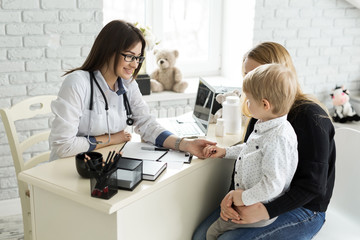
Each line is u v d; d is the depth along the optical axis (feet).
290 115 5.13
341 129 6.14
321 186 4.87
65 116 5.55
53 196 4.87
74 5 8.43
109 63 5.76
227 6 11.50
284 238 5.15
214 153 5.62
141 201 4.64
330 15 11.12
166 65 9.97
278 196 5.07
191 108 10.32
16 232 8.25
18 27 8.13
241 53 11.10
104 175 4.29
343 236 5.54
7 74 8.29
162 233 5.15
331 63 11.56
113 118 6.09
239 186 5.20
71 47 8.62
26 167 6.52
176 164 5.33
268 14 10.50
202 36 11.80
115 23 5.64
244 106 5.75
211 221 5.82
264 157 4.75
